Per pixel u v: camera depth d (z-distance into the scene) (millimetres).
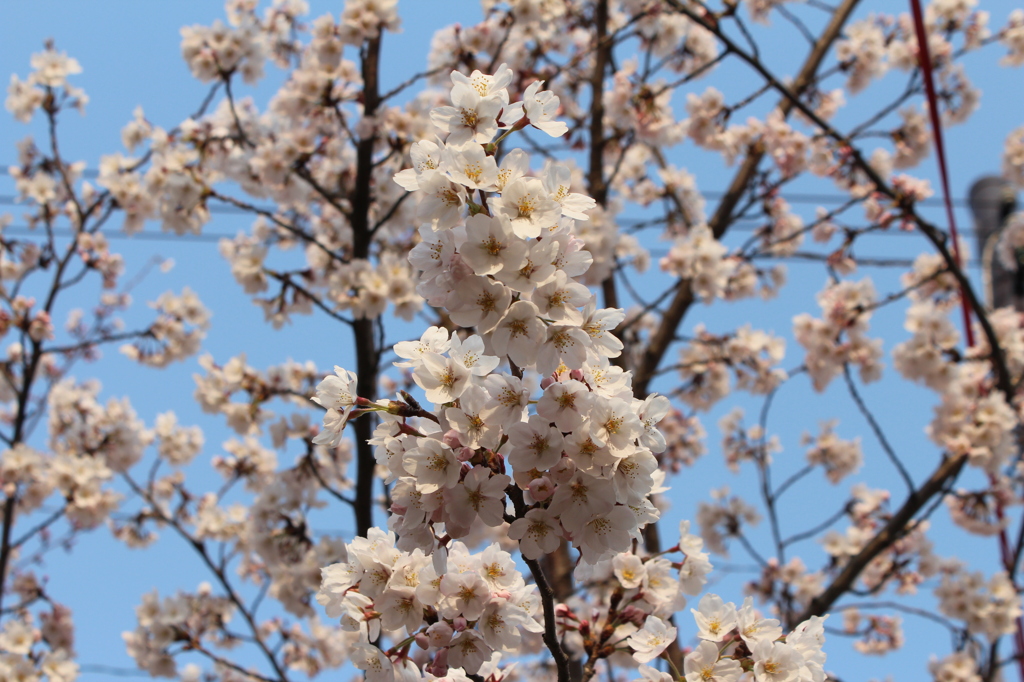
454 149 1311
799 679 1354
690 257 2812
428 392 1301
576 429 1286
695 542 1468
